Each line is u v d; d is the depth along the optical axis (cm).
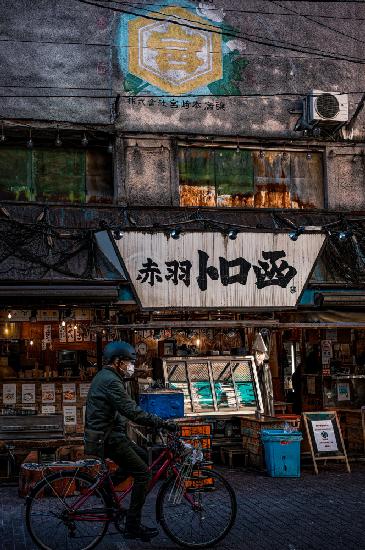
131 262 1212
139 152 1365
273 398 1441
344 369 1469
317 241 1292
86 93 1345
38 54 1334
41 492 731
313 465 1198
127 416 700
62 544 705
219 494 763
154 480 729
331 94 1387
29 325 1370
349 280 1334
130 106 1364
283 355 1659
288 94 1410
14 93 1314
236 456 1280
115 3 1379
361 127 1477
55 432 1139
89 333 1342
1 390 1253
